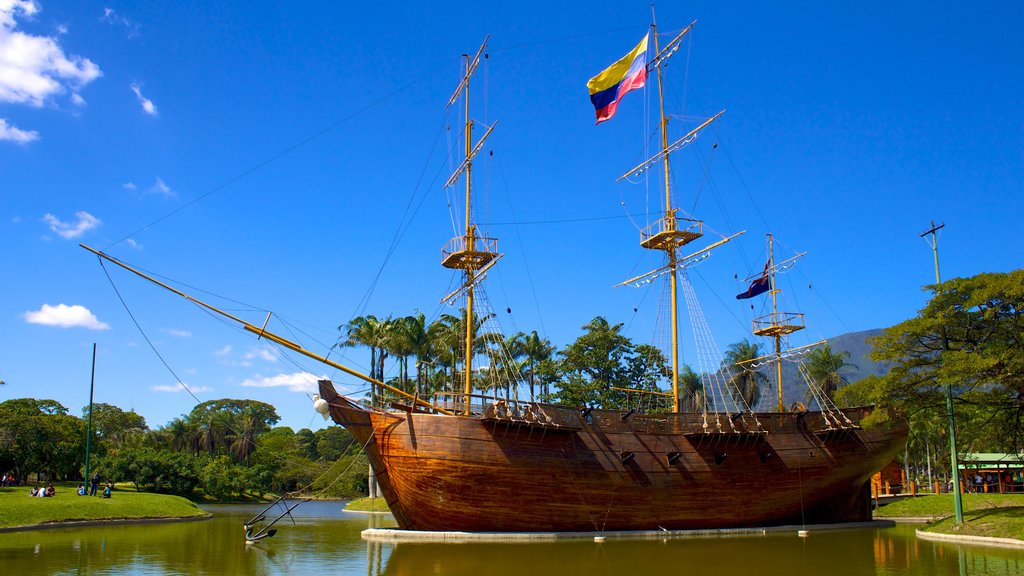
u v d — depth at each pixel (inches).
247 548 1106.1
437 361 2679.6
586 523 1306.6
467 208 1552.7
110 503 1792.6
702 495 1385.3
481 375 2765.7
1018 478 2544.3
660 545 1152.2
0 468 2586.1
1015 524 1173.1
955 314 1195.3
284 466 4084.6
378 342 2488.9
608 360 2600.9
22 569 845.8
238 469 3523.6
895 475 2605.8
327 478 3927.2
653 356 2684.5
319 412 1227.9
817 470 1475.1
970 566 872.3
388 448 1263.5
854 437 1523.1
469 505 1253.1
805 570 840.9
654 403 2655.0
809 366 2878.9
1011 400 1259.2
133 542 1194.6
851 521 1584.6
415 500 1269.7
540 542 1205.1
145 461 3080.7
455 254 1513.3
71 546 1122.0
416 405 1288.1
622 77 1546.5
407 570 847.1
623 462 1332.4
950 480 2605.8
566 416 1305.4
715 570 842.2
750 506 1428.4
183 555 1004.6
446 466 1229.1
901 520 1711.4
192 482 3235.7
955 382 1115.3
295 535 1381.6
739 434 1400.1
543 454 1270.9
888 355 1254.3
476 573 816.9
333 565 896.3
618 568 861.8
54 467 2699.3
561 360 2696.9
